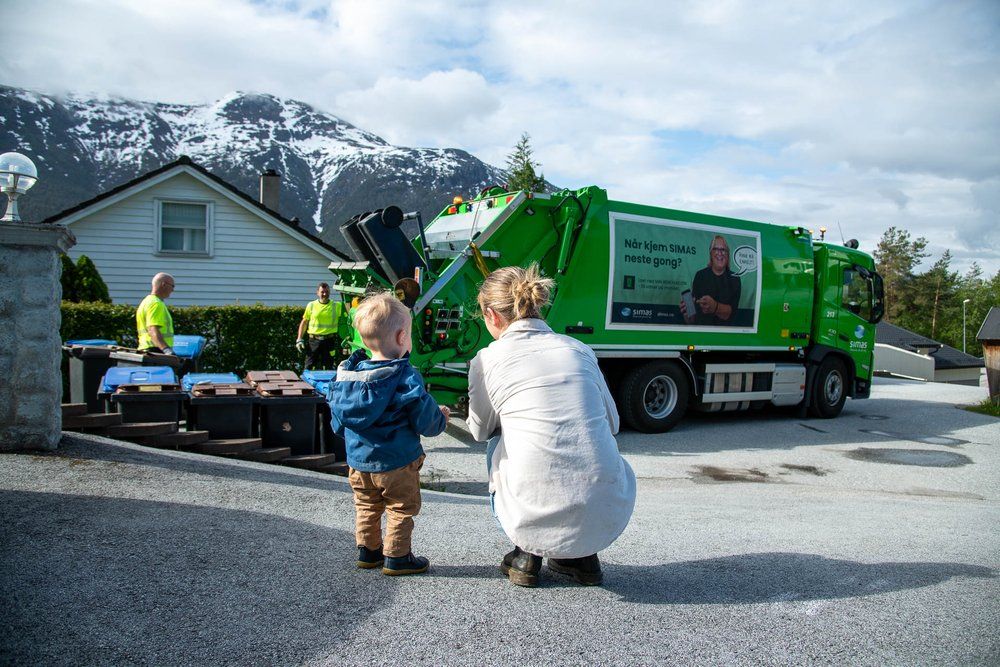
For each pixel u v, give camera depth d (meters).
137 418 5.99
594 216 9.38
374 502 3.31
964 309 69.25
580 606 3.06
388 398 3.03
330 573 3.34
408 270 8.51
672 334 10.12
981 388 18.30
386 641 2.67
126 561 3.35
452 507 5.14
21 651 2.48
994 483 7.66
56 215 17.56
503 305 3.19
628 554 3.97
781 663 2.60
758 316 10.94
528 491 2.90
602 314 9.51
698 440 9.68
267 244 19.53
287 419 6.37
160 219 18.58
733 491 6.79
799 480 7.59
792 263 11.29
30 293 4.91
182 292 18.88
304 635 2.70
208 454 5.94
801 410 11.69
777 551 4.13
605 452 2.93
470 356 8.84
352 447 3.17
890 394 16.28
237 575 3.26
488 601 3.08
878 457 8.92
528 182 33.44
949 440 10.24
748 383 10.90
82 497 4.21
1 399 4.87
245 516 4.18
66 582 3.07
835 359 12.01
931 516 5.54
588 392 3.00
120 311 11.80
